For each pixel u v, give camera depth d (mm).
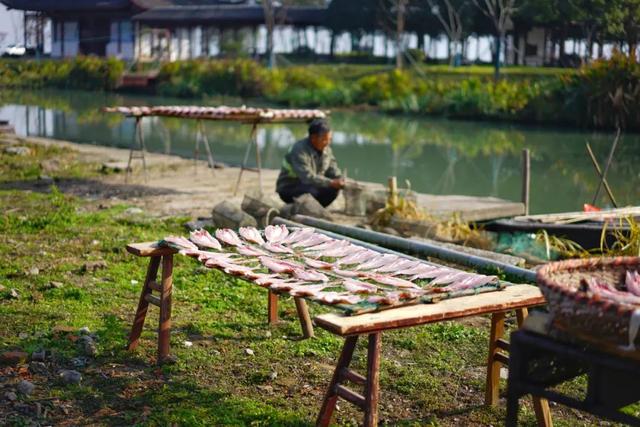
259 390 4445
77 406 4160
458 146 22297
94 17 55531
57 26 56688
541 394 3152
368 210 9648
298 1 61594
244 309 5844
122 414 4086
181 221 9070
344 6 52219
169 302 4746
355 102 37312
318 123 9305
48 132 22875
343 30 53250
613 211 9562
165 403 4219
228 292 6195
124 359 4801
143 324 4980
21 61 49562
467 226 9219
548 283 2984
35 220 8703
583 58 34688
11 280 6387
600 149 21422
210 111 10922
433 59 54125
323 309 5930
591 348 3027
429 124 29703
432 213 9758
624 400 3129
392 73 36875
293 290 3746
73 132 23031
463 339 5355
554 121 29203
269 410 4141
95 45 56281
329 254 4602
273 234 4996
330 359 4941
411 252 7219
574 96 27922
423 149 21422
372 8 50500
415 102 34188
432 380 4660
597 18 28766
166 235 8266
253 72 41938
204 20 53438
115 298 6000
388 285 4023
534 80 35500
